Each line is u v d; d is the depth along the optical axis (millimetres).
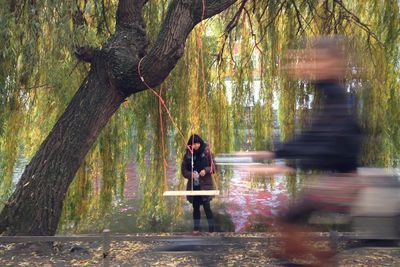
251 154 3357
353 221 3197
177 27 5793
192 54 8773
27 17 6602
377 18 8516
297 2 8594
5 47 6590
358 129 2992
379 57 8125
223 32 8898
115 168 8734
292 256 3281
